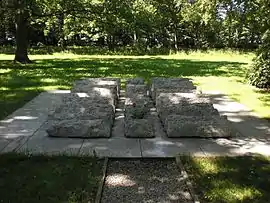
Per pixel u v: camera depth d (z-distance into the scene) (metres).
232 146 4.18
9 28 20.69
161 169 3.53
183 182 3.20
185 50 22.03
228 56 19.81
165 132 4.65
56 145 4.15
